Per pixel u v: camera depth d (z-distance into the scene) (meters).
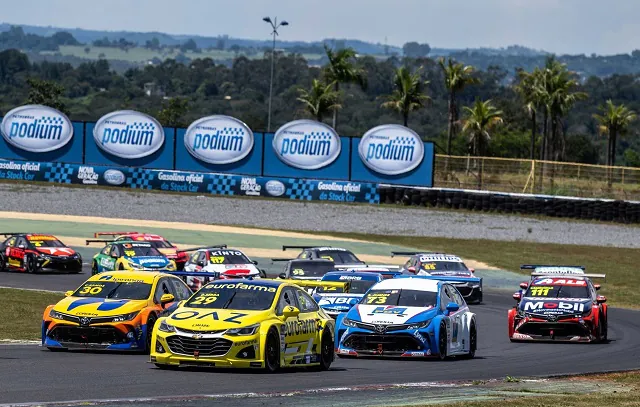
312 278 115.69
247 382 55.97
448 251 186.12
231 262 134.38
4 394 48.81
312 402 48.16
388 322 73.75
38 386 52.06
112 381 54.88
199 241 183.00
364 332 73.94
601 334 95.56
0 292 124.56
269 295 63.38
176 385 53.78
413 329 73.38
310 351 65.00
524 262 178.25
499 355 83.19
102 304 72.25
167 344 60.00
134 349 70.94
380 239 199.38
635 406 51.44
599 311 95.25
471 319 81.00
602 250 195.00
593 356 82.44
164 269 139.12
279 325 61.56
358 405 47.50
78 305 72.25
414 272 133.50
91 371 59.41
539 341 97.06
